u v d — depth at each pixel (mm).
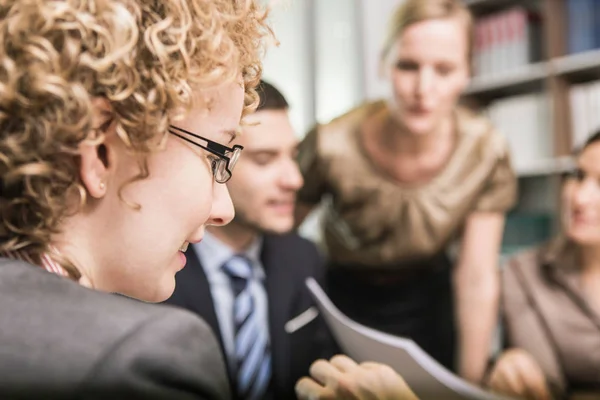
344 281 1546
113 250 404
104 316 333
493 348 1495
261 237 1070
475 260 1542
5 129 365
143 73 375
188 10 396
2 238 389
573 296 1423
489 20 2078
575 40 1903
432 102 1532
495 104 2131
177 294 902
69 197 385
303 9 2021
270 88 1027
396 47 1565
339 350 916
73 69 355
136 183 395
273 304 1021
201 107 412
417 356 758
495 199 1564
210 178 436
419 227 1518
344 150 1535
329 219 1598
